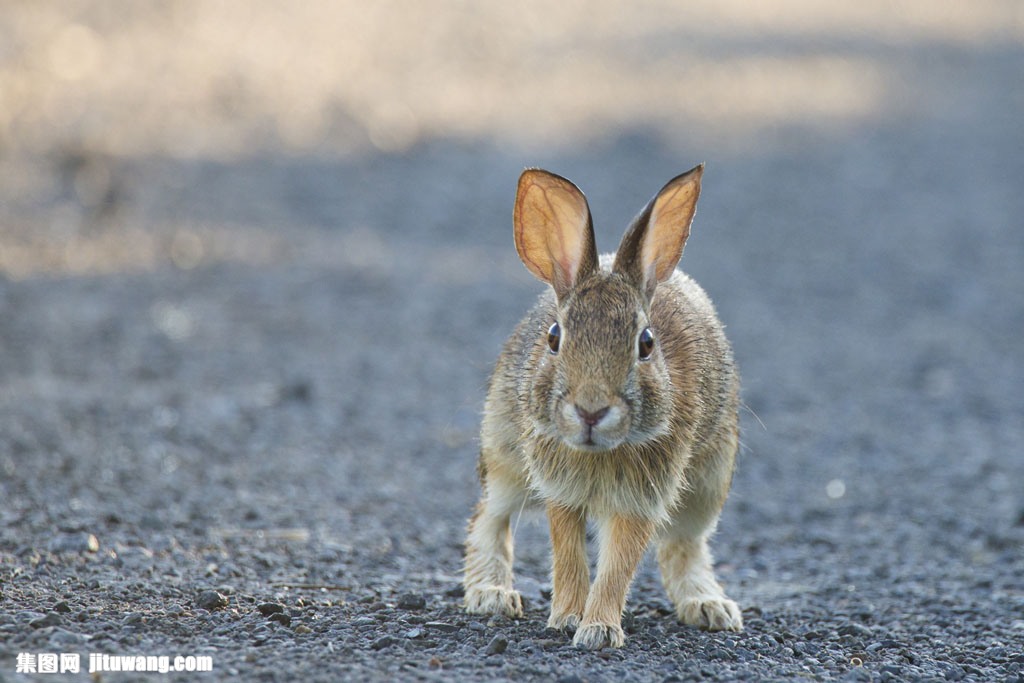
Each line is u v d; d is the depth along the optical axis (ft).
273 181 115.34
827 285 106.01
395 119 138.82
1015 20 255.70
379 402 71.00
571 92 161.99
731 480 41.98
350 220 108.37
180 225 101.04
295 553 46.42
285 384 71.67
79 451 55.93
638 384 34.78
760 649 37.63
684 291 42.11
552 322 37.29
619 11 214.69
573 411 34.12
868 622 42.39
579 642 36.24
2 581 38.09
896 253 116.88
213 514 50.24
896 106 179.52
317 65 151.74
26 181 104.06
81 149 112.06
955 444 70.33
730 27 218.59
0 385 65.31
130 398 66.08
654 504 37.11
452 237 107.86
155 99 128.88
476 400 72.95
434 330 85.10
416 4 189.67
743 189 135.33
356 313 87.35
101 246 93.91
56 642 31.94
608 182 125.18
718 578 48.98
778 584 48.19
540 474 37.45
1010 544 53.21
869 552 52.90
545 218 37.86
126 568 41.34
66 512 46.93
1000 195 140.67
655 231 37.58
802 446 69.56
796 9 244.83
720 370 40.63
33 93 122.52
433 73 159.33
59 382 67.41
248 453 60.03
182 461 57.16
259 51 151.64
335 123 133.69
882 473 65.05
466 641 35.83
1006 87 197.06
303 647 33.58
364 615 38.17
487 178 124.47
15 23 139.23
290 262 96.48
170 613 36.06
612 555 37.29
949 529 56.08
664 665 34.53
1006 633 40.81
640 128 149.48
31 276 86.07
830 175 144.36
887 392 80.23
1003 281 110.01
